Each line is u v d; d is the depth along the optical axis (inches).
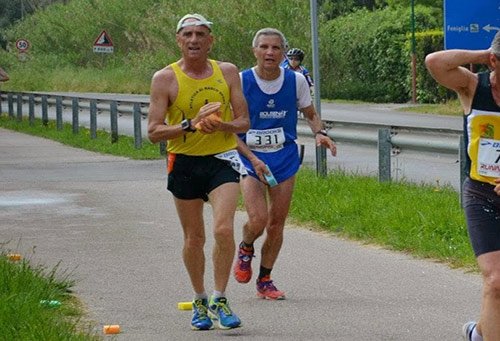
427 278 567.8
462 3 816.3
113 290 549.0
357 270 593.3
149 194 952.9
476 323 399.9
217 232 459.8
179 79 459.2
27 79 3690.9
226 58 2994.6
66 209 864.9
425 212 707.4
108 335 457.1
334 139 989.8
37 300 482.6
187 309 506.9
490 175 371.6
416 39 2539.4
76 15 4005.9
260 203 518.9
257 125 531.8
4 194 969.5
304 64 2775.6
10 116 2239.2
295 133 539.8
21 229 762.2
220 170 462.9
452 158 811.4
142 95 3102.9
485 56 370.9
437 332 454.9
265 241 531.8
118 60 3850.9
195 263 469.1
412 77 2541.8
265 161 530.0
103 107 1717.5
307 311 499.2
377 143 925.8
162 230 747.4
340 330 461.1
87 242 700.0
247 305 515.5
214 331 464.4
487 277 363.9
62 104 1856.5
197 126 445.7
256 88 530.0
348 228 709.3
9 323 436.1
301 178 916.0
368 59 2723.9
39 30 4089.6
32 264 614.9
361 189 839.7
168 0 3262.8
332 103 2596.0
